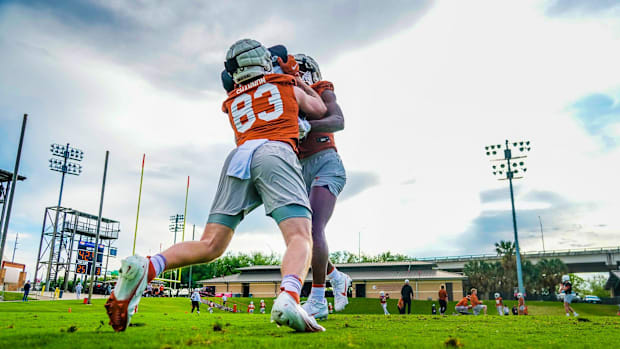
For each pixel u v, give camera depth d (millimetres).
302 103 4152
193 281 81125
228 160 3621
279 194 3316
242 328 3619
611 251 58625
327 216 5258
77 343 2244
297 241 3180
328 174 5363
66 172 45250
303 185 3480
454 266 66312
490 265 61344
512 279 58969
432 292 47344
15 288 44719
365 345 2307
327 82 5262
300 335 2832
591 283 96625
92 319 5156
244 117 3852
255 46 4043
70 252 45281
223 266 83250
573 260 60469
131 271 2730
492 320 5879
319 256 5086
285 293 2889
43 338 2479
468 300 17953
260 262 85438
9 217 16922
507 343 2631
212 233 3387
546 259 60688
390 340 2611
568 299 14273
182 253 3148
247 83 4031
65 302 20219
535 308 37125
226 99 4176
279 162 3406
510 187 37375
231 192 3484
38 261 43469
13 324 4023
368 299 39625
